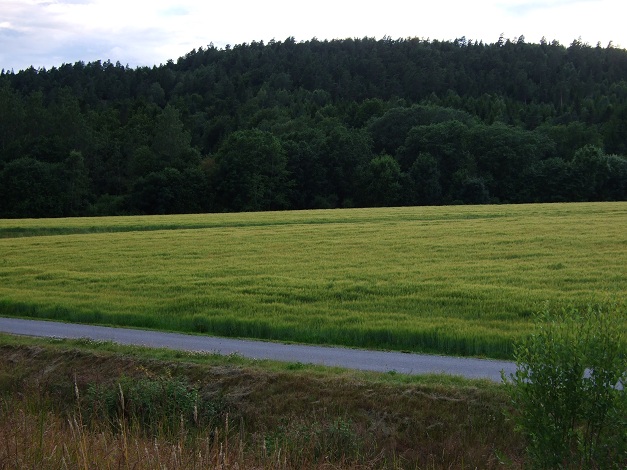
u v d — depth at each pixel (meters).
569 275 22.84
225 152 89.19
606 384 7.09
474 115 119.00
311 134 101.00
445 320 16.53
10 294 22.88
